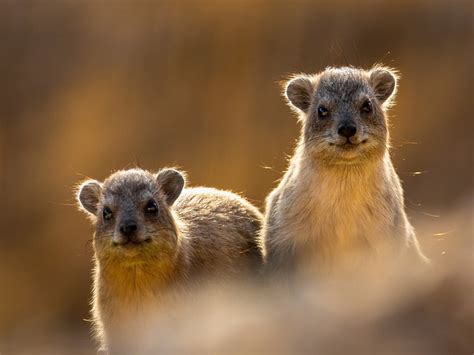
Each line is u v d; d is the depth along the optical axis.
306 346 8.91
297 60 34.00
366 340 8.73
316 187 13.09
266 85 33.84
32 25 36.41
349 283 12.88
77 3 36.19
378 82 13.96
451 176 31.11
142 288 12.51
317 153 13.03
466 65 33.44
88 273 32.50
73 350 23.45
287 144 32.69
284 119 33.12
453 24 34.31
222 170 32.81
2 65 35.44
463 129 32.50
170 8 35.16
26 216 33.56
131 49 35.28
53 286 32.44
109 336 12.75
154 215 12.57
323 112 13.31
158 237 12.40
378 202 13.05
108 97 34.59
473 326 8.44
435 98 33.19
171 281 12.59
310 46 34.16
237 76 33.97
